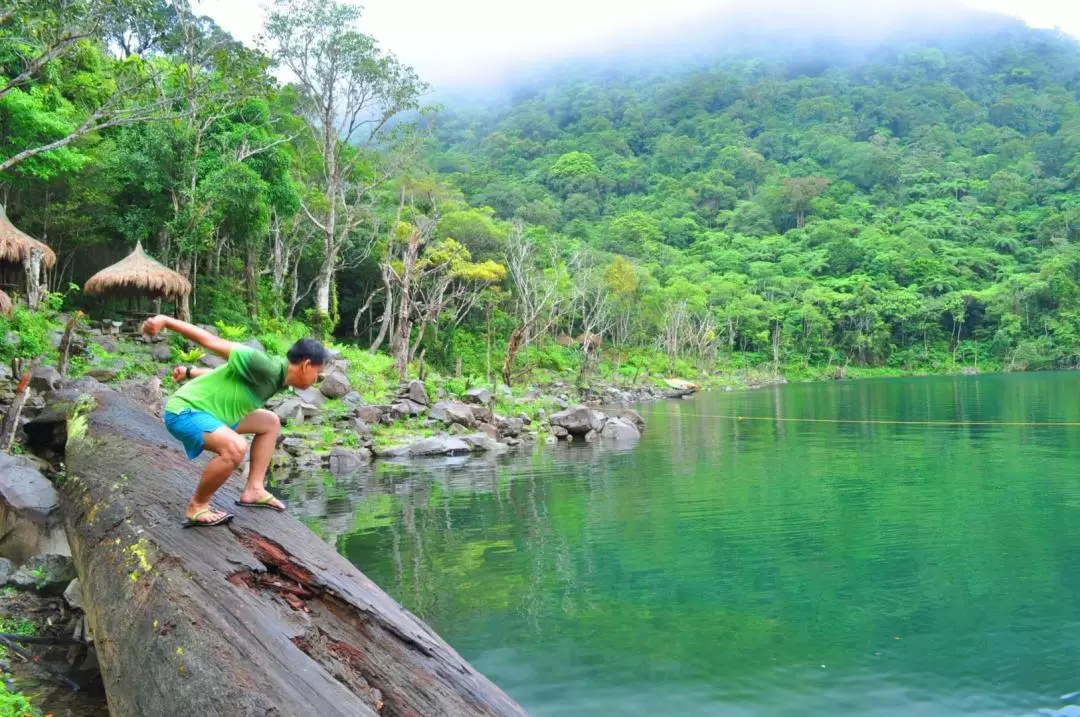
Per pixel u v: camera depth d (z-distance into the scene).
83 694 4.09
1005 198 113.12
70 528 4.87
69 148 19.77
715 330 71.56
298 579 3.28
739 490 10.88
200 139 23.23
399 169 41.47
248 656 2.69
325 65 30.12
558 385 39.78
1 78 16.45
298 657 2.71
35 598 5.40
